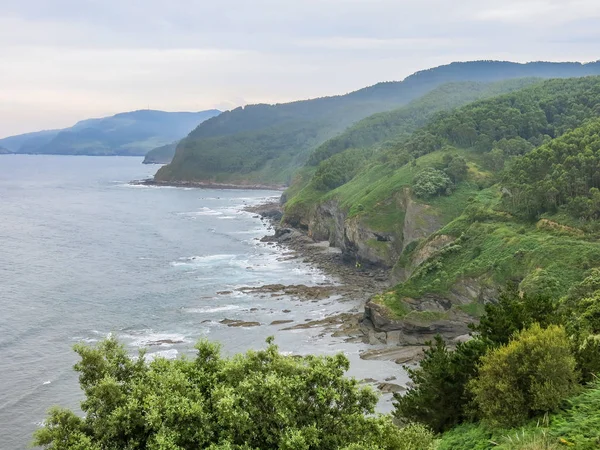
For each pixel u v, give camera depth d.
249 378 17.16
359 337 61.81
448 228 77.38
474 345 24.64
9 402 45.62
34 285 82.50
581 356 21.34
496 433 19.86
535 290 53.09
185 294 79.31
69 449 15.11
